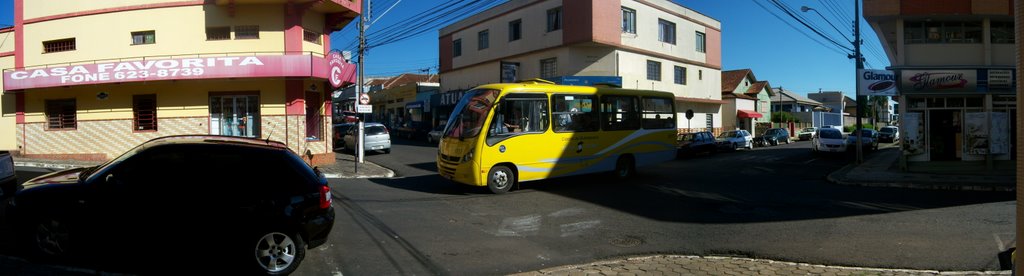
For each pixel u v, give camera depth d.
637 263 6.61
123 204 5.75
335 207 10.06
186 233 5.73
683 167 19.23
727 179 15.24
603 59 28.80
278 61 16.41
